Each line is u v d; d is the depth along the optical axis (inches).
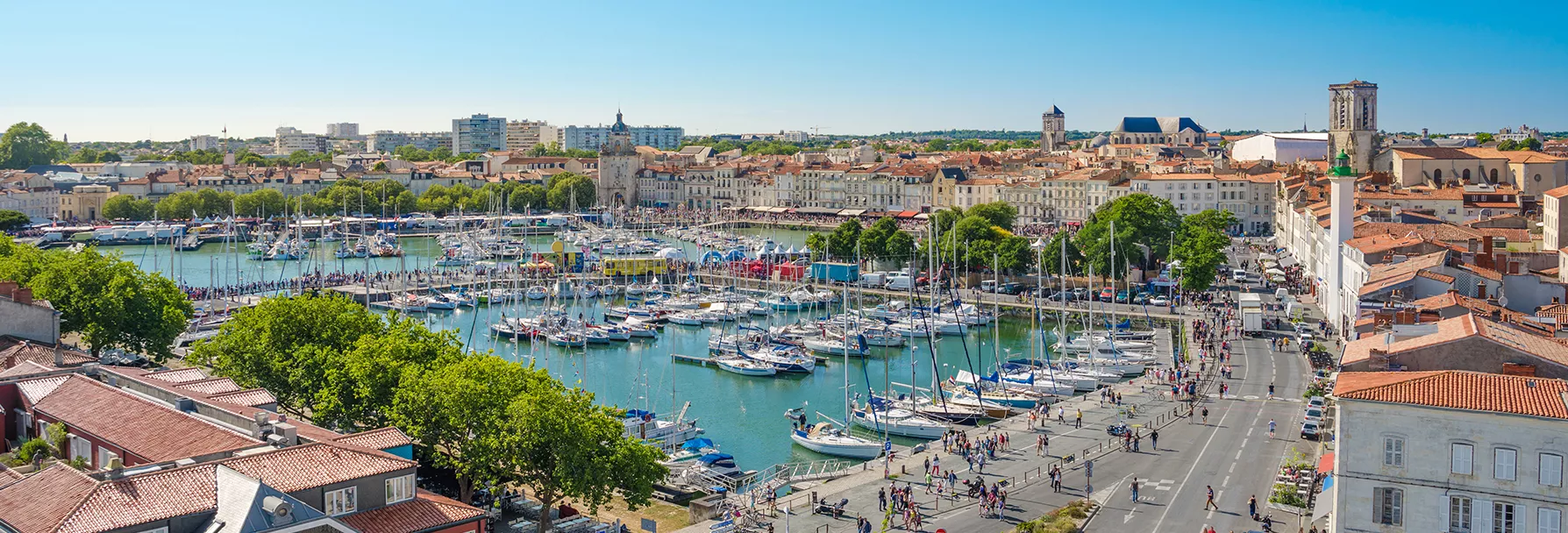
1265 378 7495.1
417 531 3533.5
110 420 4183.1
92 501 3171.8
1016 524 4763.8
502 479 4658.0
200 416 4121.6
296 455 3567.9
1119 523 4712.1
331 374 5206.7
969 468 5615.2
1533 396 3634.4
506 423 4436.5
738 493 5556.1
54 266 7175.2
